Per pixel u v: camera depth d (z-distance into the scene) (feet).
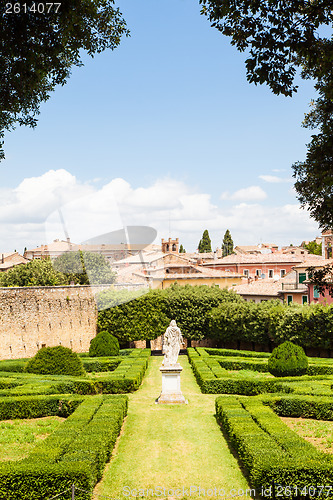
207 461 51.11
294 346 103.91
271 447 46.16
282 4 28.99
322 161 37.45
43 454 43.73
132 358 128.06
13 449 53.62
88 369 122.42
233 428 54.19
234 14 30.14
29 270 192.65
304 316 134.10
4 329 131.44
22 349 135.33
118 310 155.94
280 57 29.96
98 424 55.11
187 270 245.65
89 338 153.28
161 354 163.63
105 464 50.03
